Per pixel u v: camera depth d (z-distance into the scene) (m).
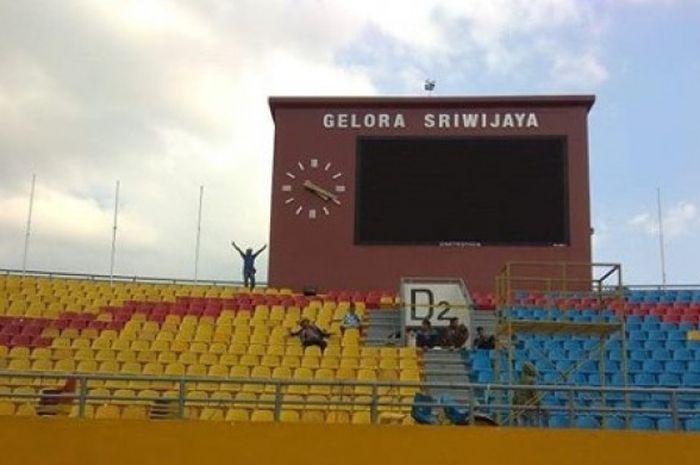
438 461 14.20
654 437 14.20
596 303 26.30
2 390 18.25
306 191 29.17
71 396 14.39
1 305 27.23
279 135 29.56
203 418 16.81
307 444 14.23
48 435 13.99
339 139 29.33
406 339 24.00
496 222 27.95
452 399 17.19
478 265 27.72
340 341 23.70
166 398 15.00
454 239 27.94
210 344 22.81
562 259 27.52
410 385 14.48
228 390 18.11
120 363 20.20
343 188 29.06
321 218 28.94
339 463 14.20
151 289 30.53
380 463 14.18
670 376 21.17
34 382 18.94
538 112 28.66
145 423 14.16
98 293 29.73
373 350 22.48
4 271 31.56
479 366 21.53
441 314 25.25
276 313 26.17
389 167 28.66
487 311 26.08
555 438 14.23
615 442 14.20
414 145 28.72
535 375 18.59
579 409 15.01
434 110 28.91
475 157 28.42
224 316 26.14
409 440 14.23
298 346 23.06
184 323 25.31
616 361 22.56
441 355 22.33
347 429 14.26
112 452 14.05
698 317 27.34
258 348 22.73
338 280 28.38
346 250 28.55
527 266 27.52
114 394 17.83
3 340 23.30
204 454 14.14
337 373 20.44
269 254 28.81
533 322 18.84
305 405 16.48
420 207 28.30
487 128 28.61
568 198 28.00
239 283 31.70
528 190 28.05
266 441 14.21
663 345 24.16
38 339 23.45
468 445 14.23
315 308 26.55
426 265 27.92
